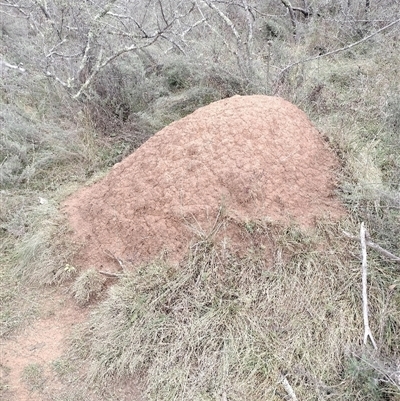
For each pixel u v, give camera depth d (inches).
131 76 190.5
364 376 94.0
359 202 124.1
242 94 188.7
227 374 98.3
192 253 114.2
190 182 121.0
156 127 176.2
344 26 231.5
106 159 167.5
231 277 111.0
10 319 119.3
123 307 110.6
